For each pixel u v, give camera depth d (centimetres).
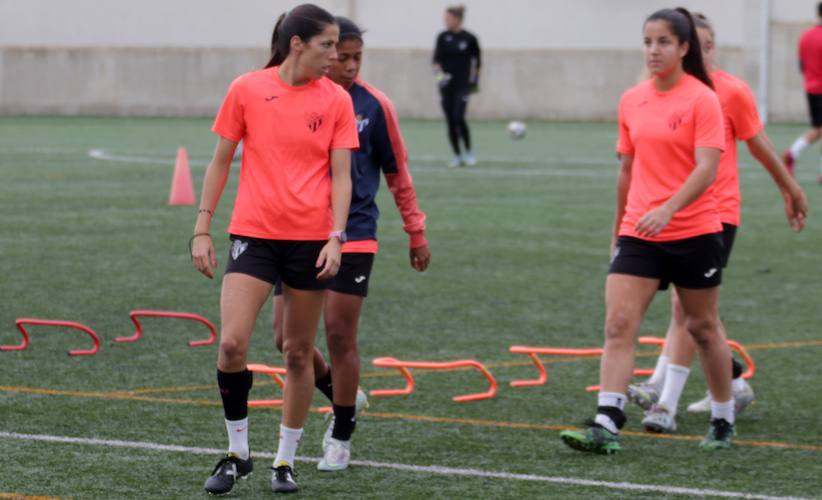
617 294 1143
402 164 1129
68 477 1021
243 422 996
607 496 994
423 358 1552
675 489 1016
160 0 7131
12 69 7256
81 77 7219
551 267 2245
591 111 6775
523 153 4706
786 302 1969
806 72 3753
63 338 1609
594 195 3338
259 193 981
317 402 1332
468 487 1017
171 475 1037
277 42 1002
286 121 980
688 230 1130
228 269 989
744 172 4031
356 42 1095
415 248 1160
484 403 1333
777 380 1461
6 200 3047
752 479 1054
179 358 1514
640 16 6656
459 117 4147
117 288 1961
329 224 991
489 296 1972
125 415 1238
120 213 2850
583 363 1547
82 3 7200
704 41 1248
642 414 1316
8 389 1337
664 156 1134
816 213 2991
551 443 1173
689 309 1159
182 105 7156
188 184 3058
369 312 1831
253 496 990
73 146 4822
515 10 6806
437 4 6825
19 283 1980
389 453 1127
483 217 2880
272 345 1608
